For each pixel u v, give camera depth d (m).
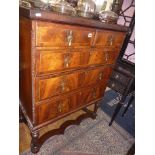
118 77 1.76
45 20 0.82
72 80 1.27
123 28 1.36
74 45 1.07
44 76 1.04
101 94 1.81
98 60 1.39
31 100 1.12
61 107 1.36
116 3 1.83
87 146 1.63
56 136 1.67
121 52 2.15
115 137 1.83
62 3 1.08
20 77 1.26
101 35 1.23
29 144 1.51
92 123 1.96
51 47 0.95
